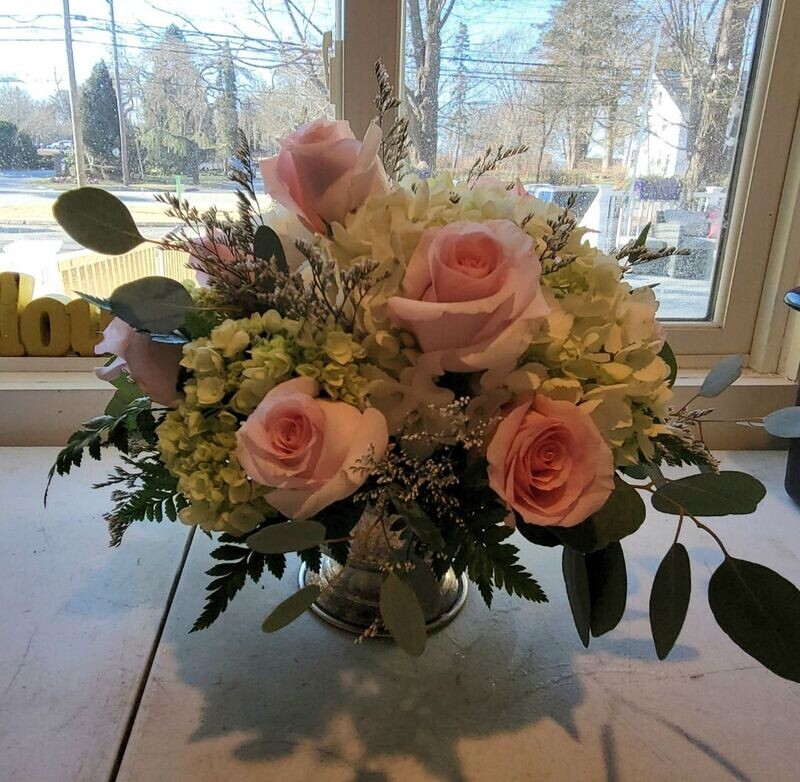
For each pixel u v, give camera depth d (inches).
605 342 19.7
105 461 38.7
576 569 21.2
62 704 22.5
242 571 20.6
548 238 20.0
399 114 39.1
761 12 39.0
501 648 25.6
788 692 24.1
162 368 20.4
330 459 17.3
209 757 20.8
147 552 30.7
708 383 26.4
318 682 23.8
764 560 31.4
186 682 23.5
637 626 27.0
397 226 18.8
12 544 30.8
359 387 18.4
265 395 18.5
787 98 39.6
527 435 17.9
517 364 19.1
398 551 20.5
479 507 20.4
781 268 42.0
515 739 21.8
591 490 18.2
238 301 20.4
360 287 18.3
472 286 16.8
